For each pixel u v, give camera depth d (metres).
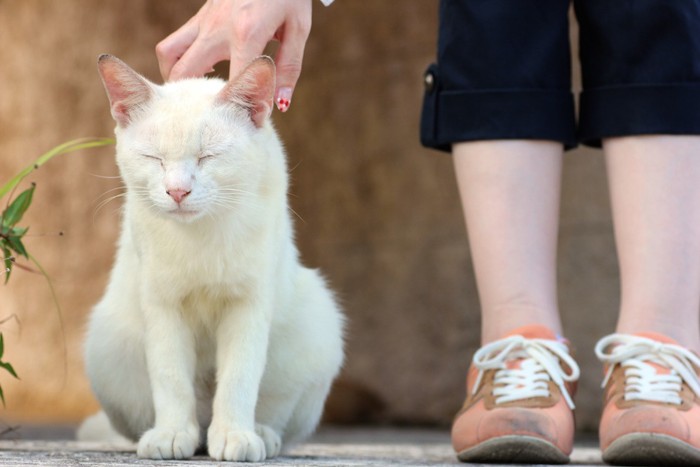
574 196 3.76
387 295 4.14
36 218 4.70
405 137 4.18
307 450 2.53
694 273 2.36
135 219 2.33
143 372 2.39
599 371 3.63
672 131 2.36
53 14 4.75
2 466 2.15
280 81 2.36
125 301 2.38
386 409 4.07
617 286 3.66
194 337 2.37
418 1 4.18
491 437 2.32
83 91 4.67
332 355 2.44
